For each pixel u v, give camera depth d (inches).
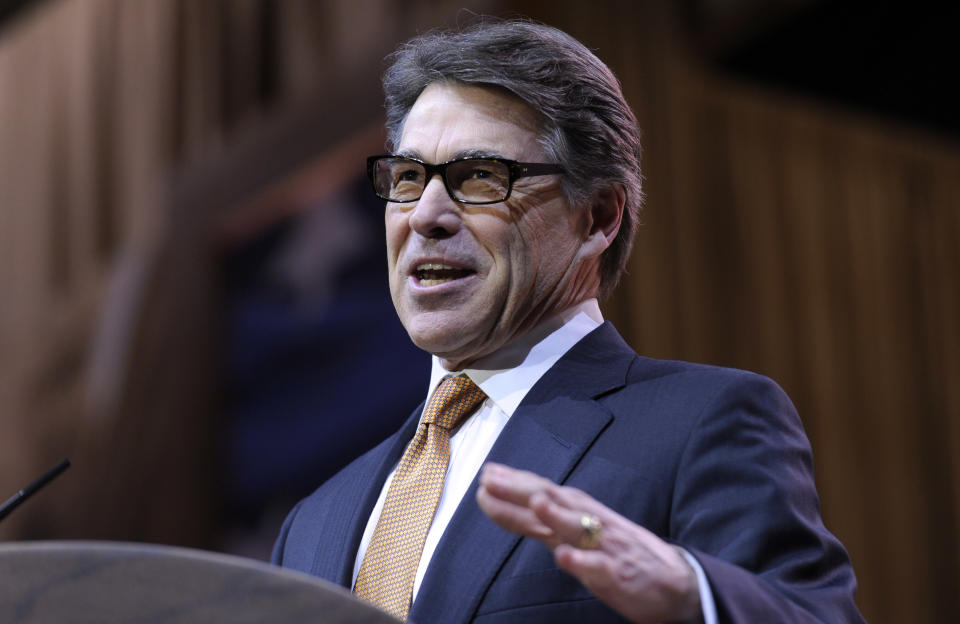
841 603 161.9
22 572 116.0
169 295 780.6
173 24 819.4
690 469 173.9
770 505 168.1
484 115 206.7
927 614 694.5
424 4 660.7
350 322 687.1
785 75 725.3
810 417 681.0
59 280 847.1
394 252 209.3
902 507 697.0
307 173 720.3
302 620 122.3
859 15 685.3
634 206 224.8
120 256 809.5
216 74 789.9
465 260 199.6
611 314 615.2
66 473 810.2
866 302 711.7
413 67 218.2
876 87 751.1
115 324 799.7
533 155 206.5
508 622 166.2
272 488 712.4
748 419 178.5
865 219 733.9
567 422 187.9
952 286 746.8
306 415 703.7
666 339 624.7
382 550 191.9
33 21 914.7
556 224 206.8
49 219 864.3
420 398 641.6
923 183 764.0
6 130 906.1
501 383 201.5
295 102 735.1
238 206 759.1
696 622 140.7
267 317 731.4
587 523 134.7
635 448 180.2
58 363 837.2
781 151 706.2
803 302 687.7
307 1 743.1
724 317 650.8
